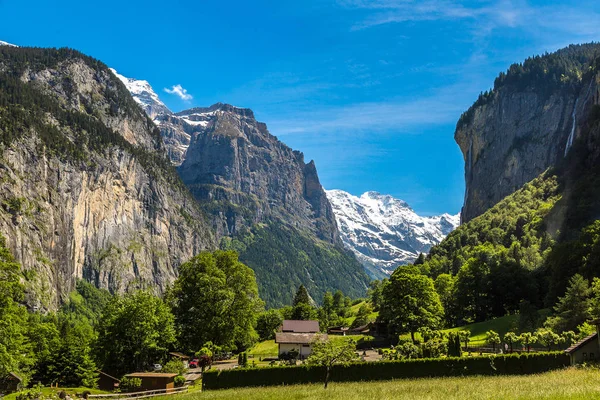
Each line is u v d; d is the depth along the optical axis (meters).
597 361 64.38
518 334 105.06
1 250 64.38
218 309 107.31
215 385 71.00
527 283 144.12
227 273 113.00
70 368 91.19
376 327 137.12
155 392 71.69
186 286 110.62
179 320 110.31
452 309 152.75
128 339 100.69
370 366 68.94
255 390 64.19
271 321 170.25
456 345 78.00
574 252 130.00
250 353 119.06
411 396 50.59
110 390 90.50
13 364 64.19
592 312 86.38
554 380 53.72
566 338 82.06
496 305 145.50
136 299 103.44
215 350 105.25
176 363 92.88
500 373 66.25
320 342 66.31
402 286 114.88
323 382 68.31
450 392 51.69
